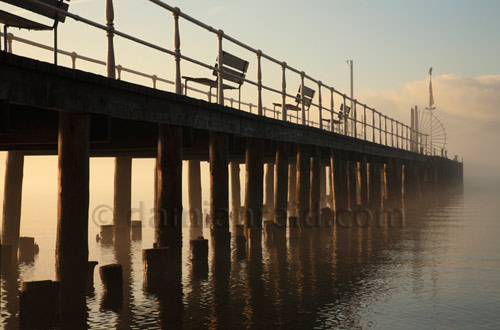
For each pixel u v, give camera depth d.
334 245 18.59
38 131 12.06
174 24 12.53
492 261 15.70
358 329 9.20
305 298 11.23
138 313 9.95
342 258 16.03
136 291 11.55
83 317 9.59
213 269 14.01
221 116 14.22
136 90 10.73
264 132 16.86
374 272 13.98
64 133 9.78
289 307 10.52
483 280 13.11
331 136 23.36
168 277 12.36
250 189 16.89
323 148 25.14
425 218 30.12
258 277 13.17
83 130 9.75
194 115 12.93
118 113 10.45
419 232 22.66
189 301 10.84
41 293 9.14
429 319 9.81
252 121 16.05
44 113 11.79
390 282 12.83
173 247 12.45
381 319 9.79
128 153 18.61
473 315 10.09
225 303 10.74
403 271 14.16
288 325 9.38
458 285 12.55
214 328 9.16
